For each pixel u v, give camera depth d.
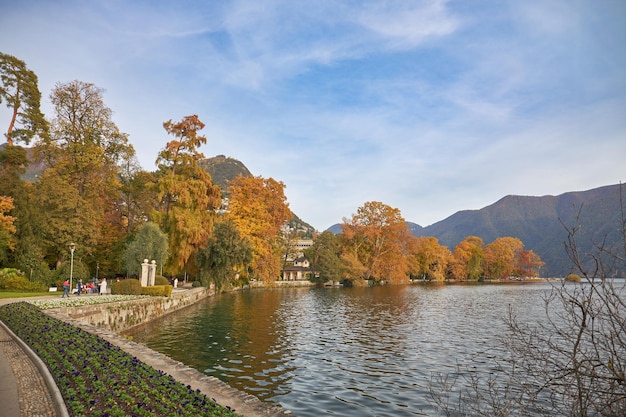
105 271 52.09
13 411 8.11
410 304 47.94
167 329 27.12
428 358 19.16
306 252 115.50
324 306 44.72
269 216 70.44
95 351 11.90
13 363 11.53
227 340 23.28
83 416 7.33
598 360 5.29
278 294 63.09
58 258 44.12
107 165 49.41
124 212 55.22
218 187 54.16
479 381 15.04
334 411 12.20
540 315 36.66
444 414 11.80
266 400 13.13
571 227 5.51
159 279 40.50
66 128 46.44
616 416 5.03
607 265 4.89
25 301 24.56
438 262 119.81
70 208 41.72
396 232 94.44
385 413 12.04
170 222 47.28
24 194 40.72
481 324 30.97
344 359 18.91
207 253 53.00
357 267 89.25
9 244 36.94
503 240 135.50
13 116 43.56
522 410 7.18
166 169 51.66
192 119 51.50
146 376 10.18
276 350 20.77
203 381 11.15
